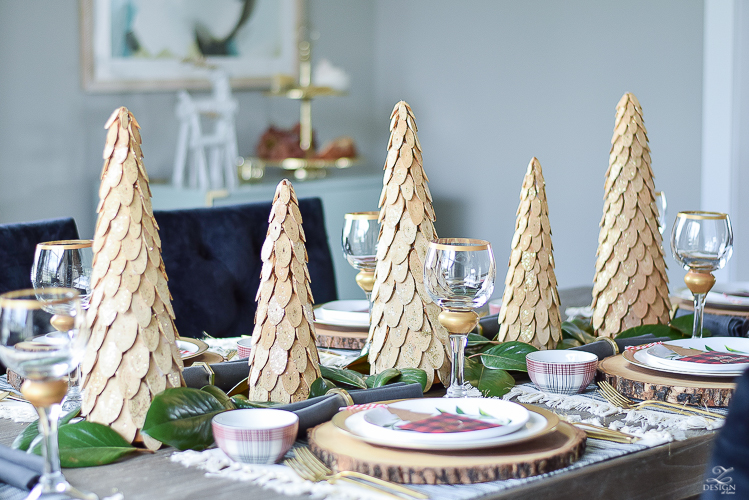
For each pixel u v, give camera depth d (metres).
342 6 6.98
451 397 1.80
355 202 6.22
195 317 2.86
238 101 6.43
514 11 6.12
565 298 2.84
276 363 1.87
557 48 5.86
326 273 3.26
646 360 2.02
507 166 6.29
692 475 1.75
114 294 1.76
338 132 7.10
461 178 6.68
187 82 6.12
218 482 1.62
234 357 2.17
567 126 5.84
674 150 5.23
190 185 5.96
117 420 1.74
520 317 2.15
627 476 1.68
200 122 6.29
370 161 7.38
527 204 2.16
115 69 5.73
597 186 5.69
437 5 6.71
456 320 1.84
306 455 1.67
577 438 1.67
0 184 5.27
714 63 4.89
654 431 1.76
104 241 1.78
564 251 5.96
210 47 6.20
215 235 2.96
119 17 5.70
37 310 1.57
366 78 7.25
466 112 6.58
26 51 5.31
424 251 2.01
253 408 1.77
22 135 5.34
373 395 1.84
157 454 1.71
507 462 1.60
